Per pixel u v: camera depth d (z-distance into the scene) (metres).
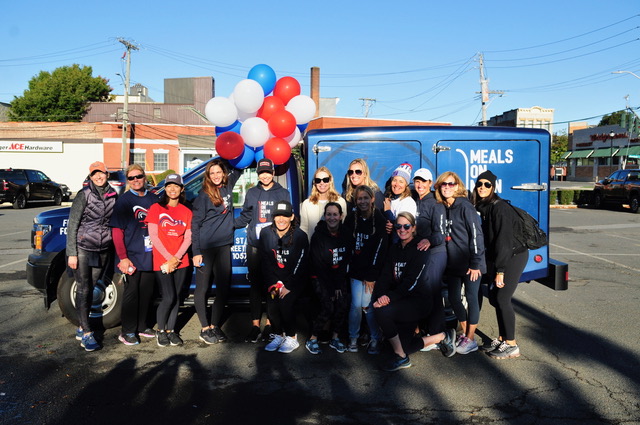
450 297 4.88
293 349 4.87
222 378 4.21
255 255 5.02
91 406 3.67
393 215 4.94
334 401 3.78
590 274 8.63
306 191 5.48
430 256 4.57
